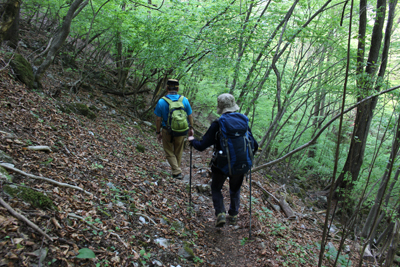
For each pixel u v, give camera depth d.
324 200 8.70
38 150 3.13
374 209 5.79
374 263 4.79
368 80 4.57
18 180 2.39
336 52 8.10
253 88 7.43
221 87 9.38
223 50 7.01
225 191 5.14
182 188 4.61
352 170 6.91
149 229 2.83
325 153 10.92
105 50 11.84
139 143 6.58
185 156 7.68
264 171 9.31
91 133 5.05
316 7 8.41
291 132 10.81
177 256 2.66
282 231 4.25
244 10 7.42
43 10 10.97
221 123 3.10
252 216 4.23
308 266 3.46
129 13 7.95
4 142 2.89
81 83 7.65
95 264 1.97
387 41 6.79
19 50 6.94
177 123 4.02
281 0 6.70
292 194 7.70
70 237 2.07
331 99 9.77
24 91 4.81
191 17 7.17
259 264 3.11
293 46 7.73
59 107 5.28
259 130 11.74
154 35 7.56
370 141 8.73
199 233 3.39
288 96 7.13
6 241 1.71
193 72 8.66
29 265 1.66
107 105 8.52
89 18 8.09
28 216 2.01
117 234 2.41
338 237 5.49
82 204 2.57
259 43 6.90
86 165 3.52
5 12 3.96
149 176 4.45
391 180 5.91
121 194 3.25
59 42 5.52
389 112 6.91
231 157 3.02
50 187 2.56
